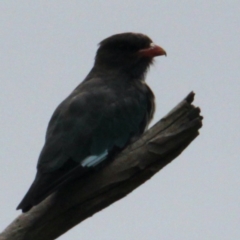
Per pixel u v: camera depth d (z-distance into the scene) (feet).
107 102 42.14
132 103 43.47
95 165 36.78
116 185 35.55
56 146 38.22
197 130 34.17
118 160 35.53
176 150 34.86
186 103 34.01
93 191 35.45
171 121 34.53
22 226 34.63
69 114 40.47
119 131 41.47
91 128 40.11
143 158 34.94
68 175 36.11
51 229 35.19
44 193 35.04
